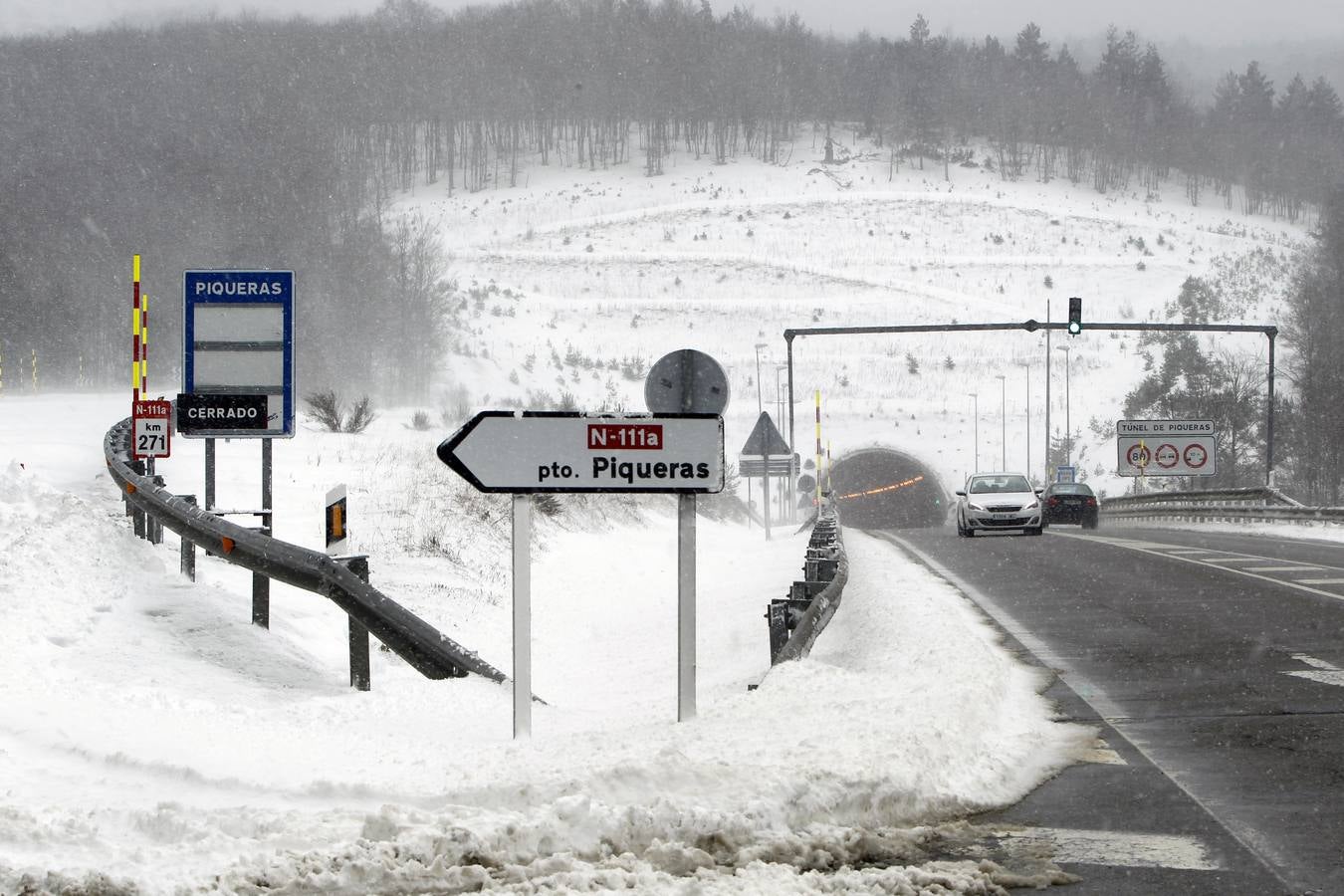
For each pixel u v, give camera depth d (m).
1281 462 139.25
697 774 10.78
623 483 14.36
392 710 16.56
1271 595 28.84
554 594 35.06
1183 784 12.39
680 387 18.70
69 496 25.31
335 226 143.25
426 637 18.84
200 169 146.12
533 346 198.75
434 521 37.66
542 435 14.27
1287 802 11.62
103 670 17.00
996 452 168.50
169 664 17.92
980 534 61.72
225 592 23.12
